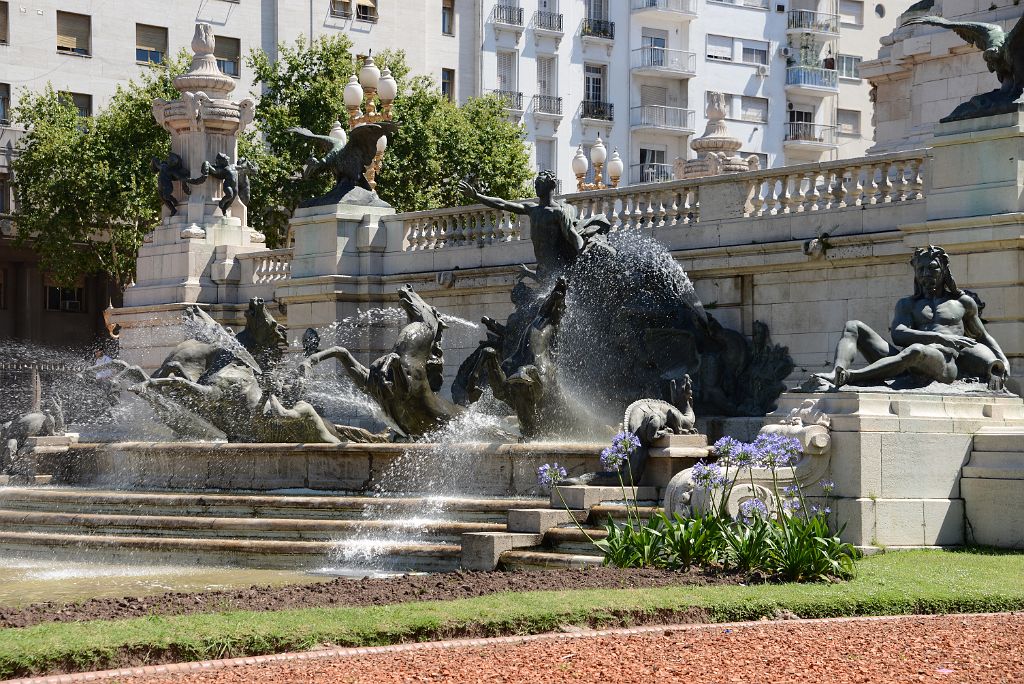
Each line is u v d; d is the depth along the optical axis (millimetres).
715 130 52156
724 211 27172
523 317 26625
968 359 19188
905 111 37469
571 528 17859
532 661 10734
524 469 20953
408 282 33406
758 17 79812
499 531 18719
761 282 26531
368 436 25781
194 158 39969
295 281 34844
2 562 21234
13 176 58938
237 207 40188
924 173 24281
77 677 10375
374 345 33938
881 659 10773
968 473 17969
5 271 60188
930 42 35031
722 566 15383
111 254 56656
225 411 27016
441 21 69750
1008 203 22484
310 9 65188
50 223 55031
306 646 11320
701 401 26047
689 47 77312
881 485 17297
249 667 10688
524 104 72312
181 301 38594
